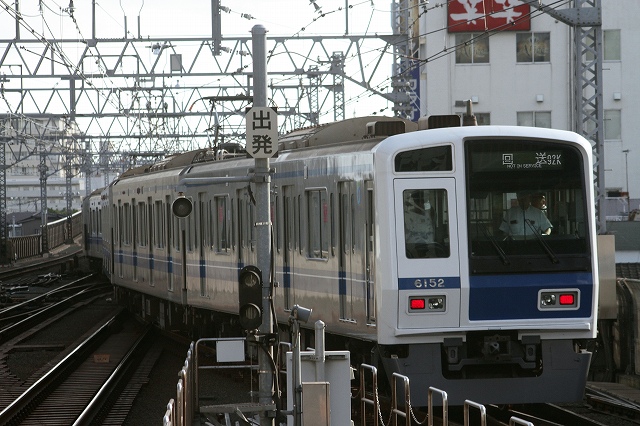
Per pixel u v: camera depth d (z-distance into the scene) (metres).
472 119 35.41
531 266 32.19
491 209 32.25
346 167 35.00
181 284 55.75
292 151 41.50
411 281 31.77
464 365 32.47
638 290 44.31
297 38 89.31
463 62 112.12
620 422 33.94
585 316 32.50
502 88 111.88
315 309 38.44
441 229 32.03
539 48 111.44
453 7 111.19
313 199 38.38
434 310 31.86
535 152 32.50
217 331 53.97
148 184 63.41
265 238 29.66
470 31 111.38
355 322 34.59
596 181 53.41
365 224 33.44
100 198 98.00
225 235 48.41
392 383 30.12
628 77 111.62
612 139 111.94
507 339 32.19
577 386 32.66
